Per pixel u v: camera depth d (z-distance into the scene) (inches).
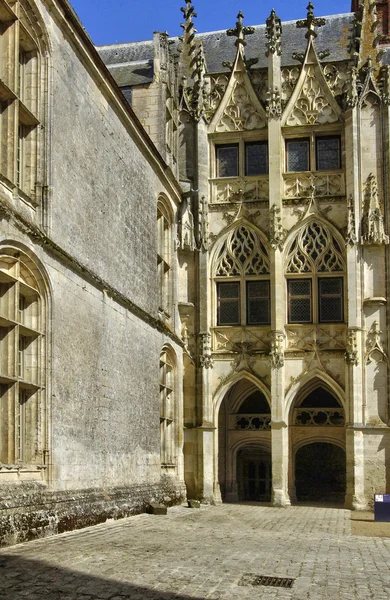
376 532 896.3
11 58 670.5
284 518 1069.1
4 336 653.9
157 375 1135.6
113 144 957.8
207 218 1428.4
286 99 1445.6
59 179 757.9
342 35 1561.3
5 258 644.1
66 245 771.4
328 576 513.3
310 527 933.2
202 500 1346.0
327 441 1408.7
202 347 1389.0
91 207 859.4
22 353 701.3
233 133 1451.8
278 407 1346.0
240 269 1416.1
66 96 788.6
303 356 1369.3
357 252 1360.7
